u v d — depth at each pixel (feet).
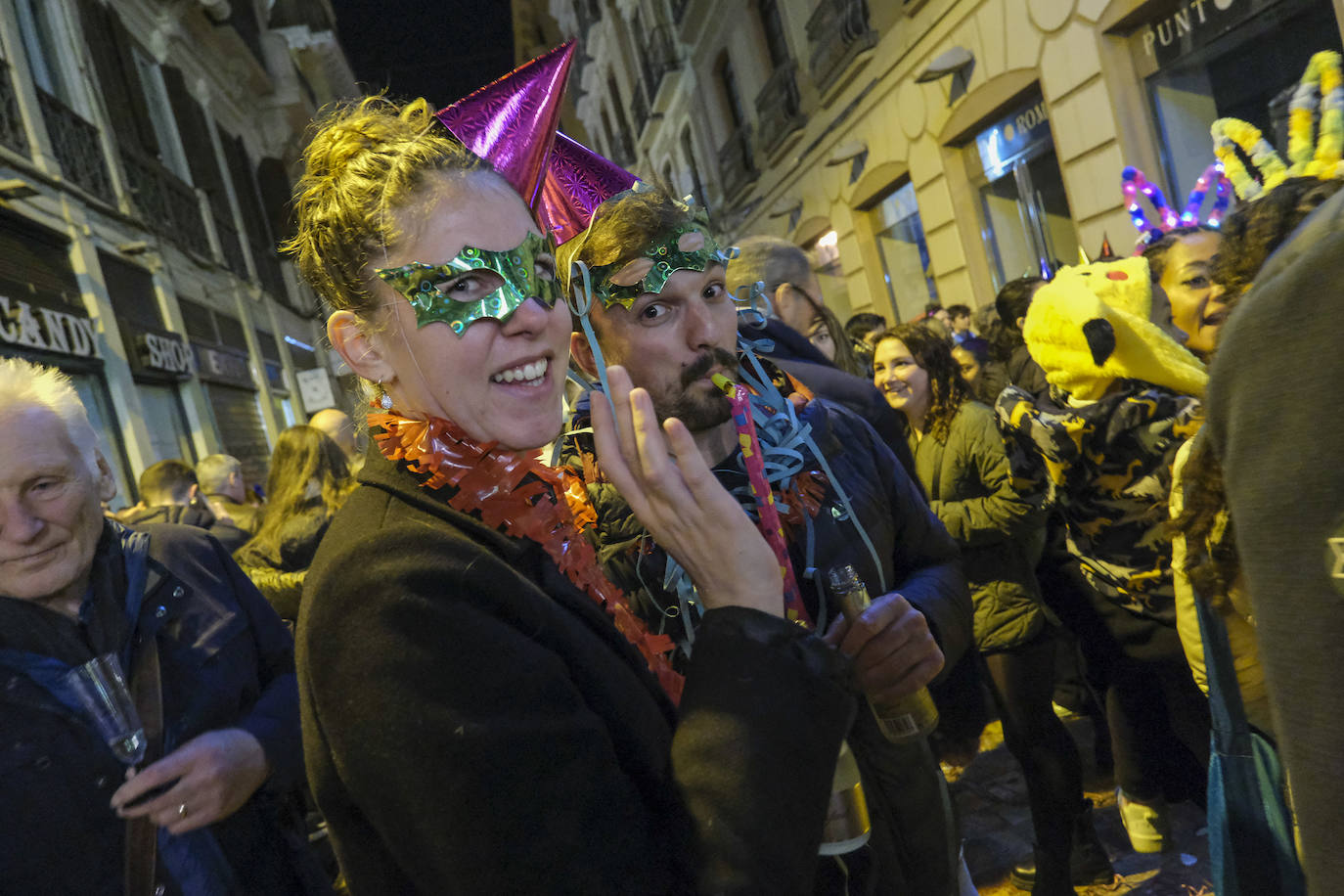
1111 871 7.77
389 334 2.77
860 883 3.70
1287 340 2.08
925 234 28.71
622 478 2.83
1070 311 6.36
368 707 2.39
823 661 2.73
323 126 3.04
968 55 23.38
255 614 5.45
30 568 4.42
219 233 41.32
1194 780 7.37
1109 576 6.71
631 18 56.18
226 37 46.68
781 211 40.47
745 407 4.15
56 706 4.41
